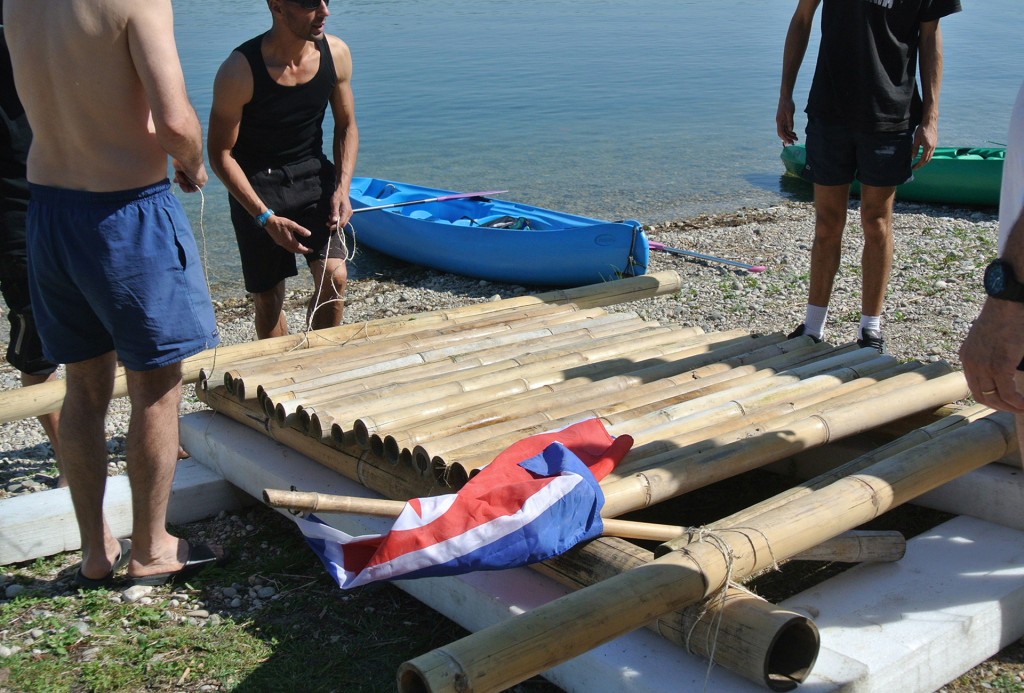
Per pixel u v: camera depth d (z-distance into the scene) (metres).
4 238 3.77
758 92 21.06
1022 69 23.05
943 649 2.50
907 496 2.81
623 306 7.21
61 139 2.74
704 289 7.70
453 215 10.17
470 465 2.88
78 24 2.62
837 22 4.40
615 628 2.12
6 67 3.59
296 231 4.56
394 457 3.11
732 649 2.24
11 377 6.37
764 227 10.20
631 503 2.81
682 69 24.80
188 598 3.12
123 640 2.88
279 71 4.46
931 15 4.31
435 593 2.91
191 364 4.05
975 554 2.94
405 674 1.99
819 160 4.61
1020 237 1.99
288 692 2.62
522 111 19.09
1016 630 2.74
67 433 3.04
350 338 4.50
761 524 2.49
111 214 2.76
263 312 4.98
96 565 3.15
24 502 3.51
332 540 2.54
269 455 3.64
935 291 7.09
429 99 20.53
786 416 3.33
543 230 9.00
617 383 3.76
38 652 2.83
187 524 3.74
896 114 4.36
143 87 2.75
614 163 14.63
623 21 38.50
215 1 46.69
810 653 2.26
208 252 10.13
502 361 4.07
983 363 2.10
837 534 2.66
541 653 2.02
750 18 39.66
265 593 3.15
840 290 7.28
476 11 43.69
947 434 3.07
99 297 2.80
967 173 11.06
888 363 3.97
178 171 3.05
